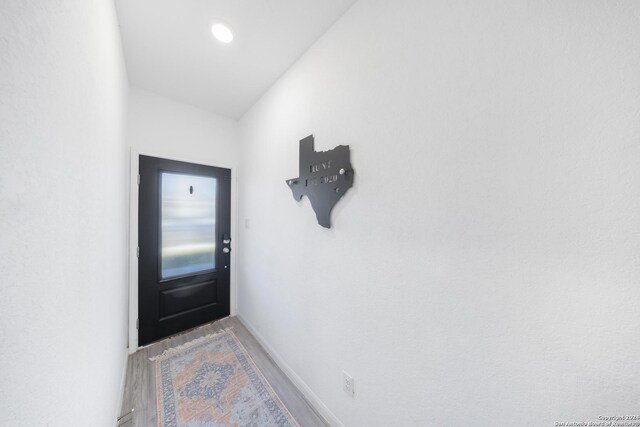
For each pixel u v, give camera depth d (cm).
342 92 118
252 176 221
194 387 152
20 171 36
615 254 51
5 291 32
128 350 183
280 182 174
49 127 45
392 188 95
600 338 52
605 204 52
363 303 108
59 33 48
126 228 177
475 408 72
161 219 204
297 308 154
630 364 50
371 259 104
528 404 62
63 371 52
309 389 142
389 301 96
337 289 122
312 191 138
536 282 61
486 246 69
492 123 68
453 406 77
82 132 64
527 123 62
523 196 63
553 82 58
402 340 92
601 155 52
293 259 158
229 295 248
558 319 58
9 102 33
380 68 99
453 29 76
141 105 192
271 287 186
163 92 197
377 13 100
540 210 60
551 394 59
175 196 212
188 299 221
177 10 118
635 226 49
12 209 34
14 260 35
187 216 220
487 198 69
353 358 113
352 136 112
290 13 119
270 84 185
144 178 193
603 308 52
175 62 159
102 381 91
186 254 220
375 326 102
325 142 129
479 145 71
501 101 66
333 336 125
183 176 217
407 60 89
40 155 42
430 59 82
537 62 60
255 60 156
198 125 223
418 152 86
